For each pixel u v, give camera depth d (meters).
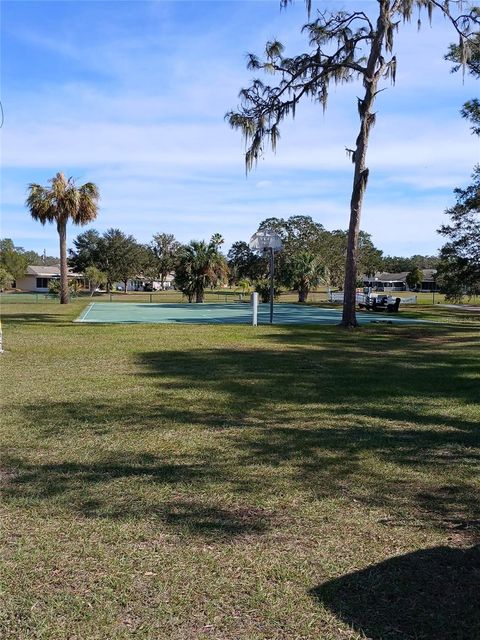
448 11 20.16
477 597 3.05
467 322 26.33
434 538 3.75
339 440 6.03
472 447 5.80
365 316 31.22
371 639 2.69
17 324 21.28
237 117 22.11
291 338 17.23
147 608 2.92
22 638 2.68
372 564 3.40
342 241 64.19
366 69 20.50
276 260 61.91
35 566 3.34
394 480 4.83
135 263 81.44
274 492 4.53
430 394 8.60
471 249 28.61
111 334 17.45
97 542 3.64
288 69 21.94
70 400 7.91
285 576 3.25
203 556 3.47
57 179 39.09
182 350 13.75
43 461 5.27
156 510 4.15
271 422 6.81
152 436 6.13
